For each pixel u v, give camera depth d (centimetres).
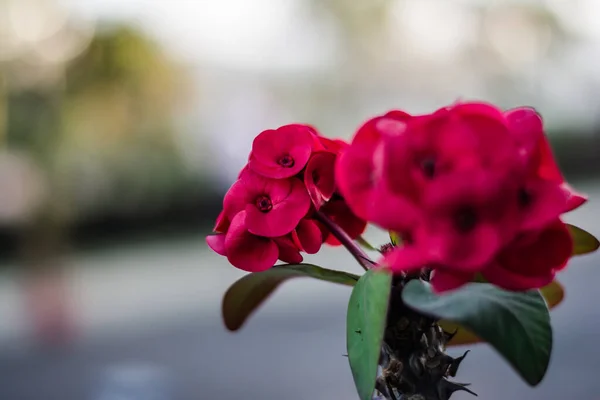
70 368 504
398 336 71
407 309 71
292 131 80
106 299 691
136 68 641
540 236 65
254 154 79
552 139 1198
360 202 65
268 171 78
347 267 657
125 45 633
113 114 646
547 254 65
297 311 609
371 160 65
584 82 1217
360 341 68
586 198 67
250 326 571
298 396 407
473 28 1185
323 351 490
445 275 61
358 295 69
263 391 419
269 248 79
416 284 65
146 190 1048
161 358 501
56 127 624
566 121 1212
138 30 644
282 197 78
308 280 731
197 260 856
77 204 992
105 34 627
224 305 89
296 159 78
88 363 510
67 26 624
